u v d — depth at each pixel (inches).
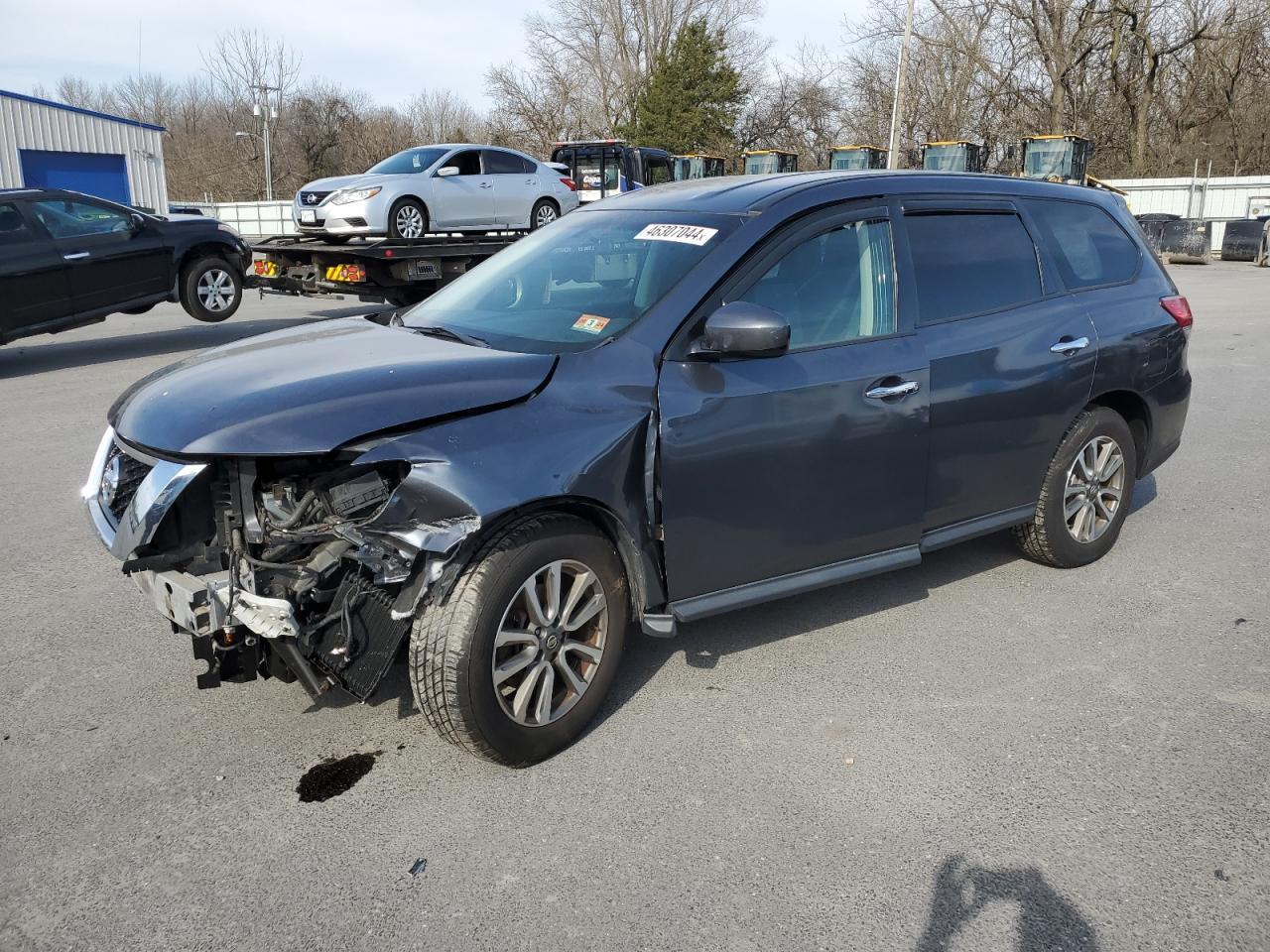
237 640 122.3
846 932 98.8
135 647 161.6
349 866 108.9
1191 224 1130.7
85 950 97.0
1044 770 126.4
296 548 123.0
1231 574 192.2
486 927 99.7
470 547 118.0
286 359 136.3
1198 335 511.8
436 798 121.0
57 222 416.8
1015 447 171.6
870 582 189.0
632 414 128.6
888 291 155.5
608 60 2293.3
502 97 2298.2
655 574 134.2
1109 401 193.8
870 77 1968.5
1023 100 1739.7
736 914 101.2
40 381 382.6
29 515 226.2
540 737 126.1
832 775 125.3
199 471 117.0
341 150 2306.8
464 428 118.3
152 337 494.6
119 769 127.1
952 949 96.5
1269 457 277.7
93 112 1129.4
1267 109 1776.6
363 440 115.1
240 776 125.6
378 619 118.3
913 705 142.8
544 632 124.3
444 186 543.8
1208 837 112.8
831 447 145.3
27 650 160.1
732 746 132.3
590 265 152.3
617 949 96.7
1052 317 176.4
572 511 127.5
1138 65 1739.7
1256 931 98.6
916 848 111.3
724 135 2020.2
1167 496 243.4
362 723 138.3
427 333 152.2
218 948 97.1
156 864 109.4
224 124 2362.2
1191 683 148.9
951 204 167.8
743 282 140.8
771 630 167.9
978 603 179.0
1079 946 96.9
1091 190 198.2
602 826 115.3
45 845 112.4
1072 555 189.9
